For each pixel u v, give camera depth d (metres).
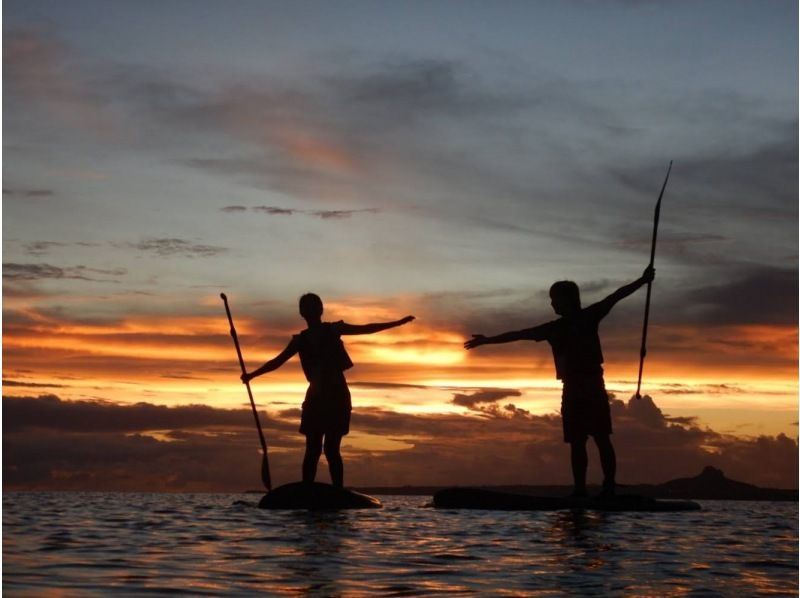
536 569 6.39
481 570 6.32
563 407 12.39
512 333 12.57
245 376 13.56
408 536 8.26
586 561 6.78
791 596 5.60
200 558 6.77
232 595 5.41
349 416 13.05
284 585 5.72
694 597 5.52
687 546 7.71
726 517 10.84
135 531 8.52
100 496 14.94
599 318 12.38
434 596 5.43
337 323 13.07
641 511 11.66
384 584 5.78
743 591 5.73
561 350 12.35
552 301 12.52
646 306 12.83
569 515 10.67
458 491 12.12
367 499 12.15
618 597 5.48
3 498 13.81
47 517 9.95
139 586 5.64
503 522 9.67
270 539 7.95
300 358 13.20
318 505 11.77
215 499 14.09
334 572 6.19
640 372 12.88
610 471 12.20
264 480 13.55
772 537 8.48
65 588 5.56
